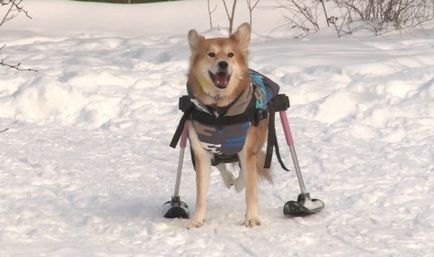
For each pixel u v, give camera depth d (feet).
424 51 49.42
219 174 31.14
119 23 68.23
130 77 44.47
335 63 45.09
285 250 22.68
